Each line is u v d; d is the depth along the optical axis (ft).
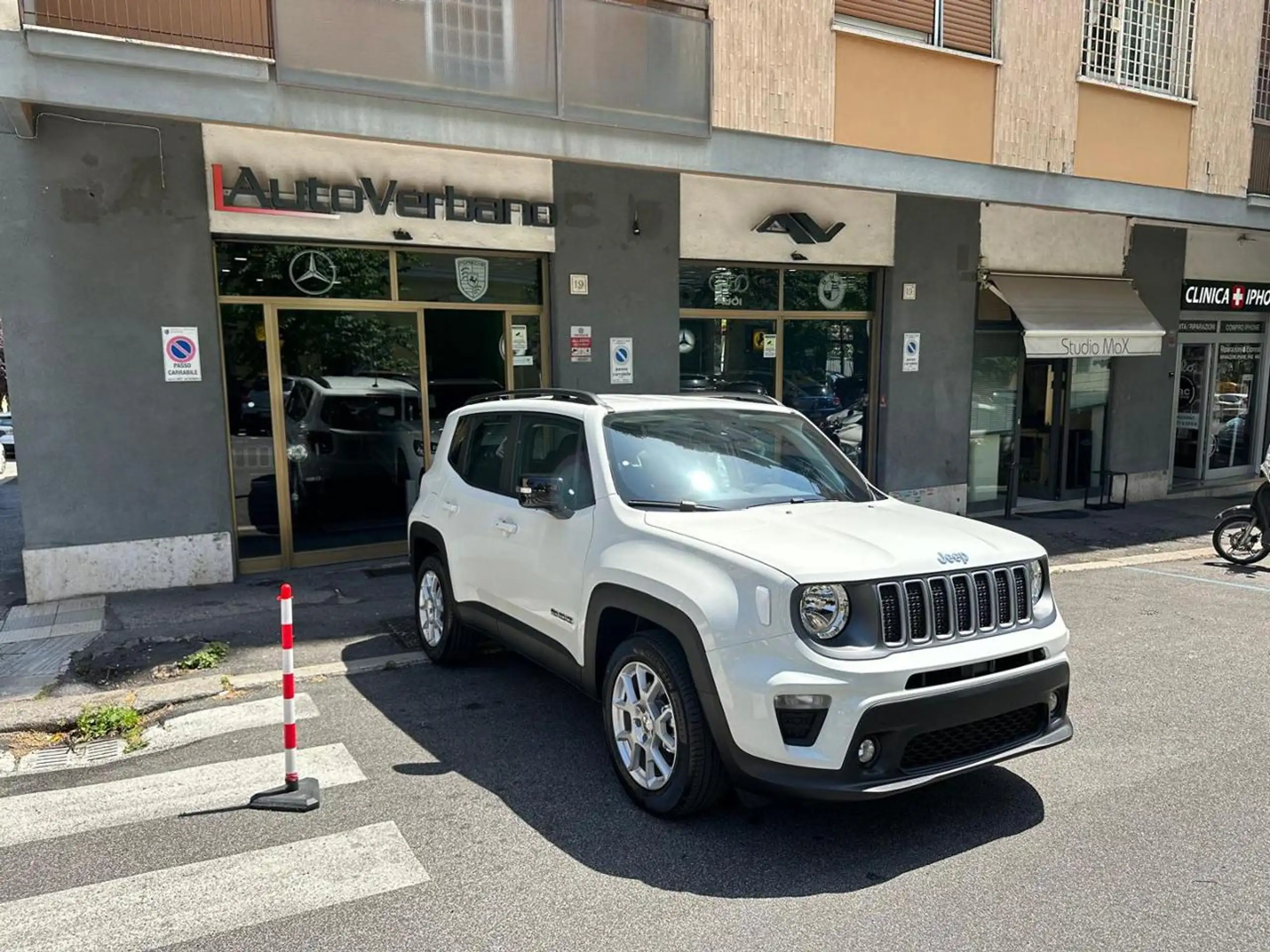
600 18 26.50
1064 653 13.04
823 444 17.20
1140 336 39.88
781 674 11.00
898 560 11.73
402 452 29.68
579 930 10.28
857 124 30.91
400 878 11.43
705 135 28.17
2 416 82.07
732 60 28.50
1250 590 27.53
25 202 23.34
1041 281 39.55
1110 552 33.12
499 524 16.76
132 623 22.48
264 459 27.63
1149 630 22.98
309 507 28.55
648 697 13.00
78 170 23.77
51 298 23.81
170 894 11.07
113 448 24.85
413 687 18.61
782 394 35.73
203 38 21.86
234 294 26.68
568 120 26.13
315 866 11.71
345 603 24.52
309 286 27.61
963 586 12.05
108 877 11.50
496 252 29.84
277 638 21.53
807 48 29.68
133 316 24.73
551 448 16.20
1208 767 14.67
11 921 10.55
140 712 17.17
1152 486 45.34
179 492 25.77
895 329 36.60
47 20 21.09
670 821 12.84
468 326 30.07
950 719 11.40
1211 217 39.60
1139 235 42.68
